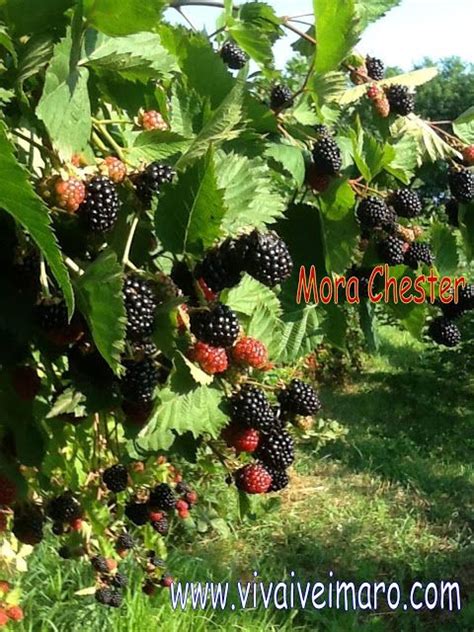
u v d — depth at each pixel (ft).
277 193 1.67
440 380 11.08
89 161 1.34
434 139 2.12
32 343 1.49
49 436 1.96
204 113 1.55
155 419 1.41
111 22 1.27
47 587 4.44
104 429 2.06
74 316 1.34
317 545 6.31
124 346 1.29
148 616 4.33
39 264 1.35
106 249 1.28
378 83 2.10
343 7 1.66
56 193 1.24
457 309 2.22
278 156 1.69
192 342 1.38
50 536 4.75
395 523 6.91
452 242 2.15
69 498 2.44
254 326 1.54
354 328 10.11
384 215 1.83
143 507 2.72
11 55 1.33
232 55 2.13
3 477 1.85
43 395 1.72
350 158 1.99
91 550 3.14
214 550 5.99
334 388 11.60
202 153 1.38
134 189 1.35
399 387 11.32
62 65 1.26
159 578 3.79
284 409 1.69
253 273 1.34
